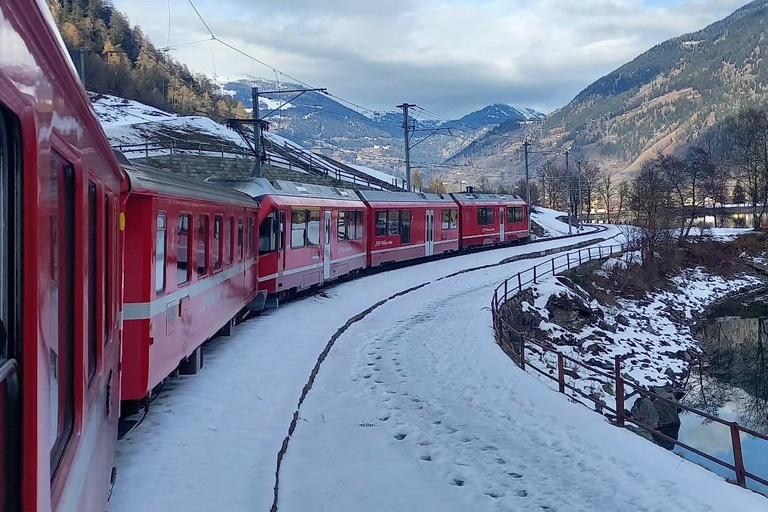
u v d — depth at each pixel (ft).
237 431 31.14
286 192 63.21
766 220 249.55
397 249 99.55
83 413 11.91
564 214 288.30
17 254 7.11
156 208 27.07
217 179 61.05
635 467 31.42
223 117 264.93
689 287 150.10
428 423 37.45
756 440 65.67
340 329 59.57
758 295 150.71
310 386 42.88
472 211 129.80
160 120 190.70
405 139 128.67
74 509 10.91
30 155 7.25
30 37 7.36
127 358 25.94
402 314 71.26
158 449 26.73
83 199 12.14
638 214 216.54
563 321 98.07
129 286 25.93
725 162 274.36
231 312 45.32
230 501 24.04
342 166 236.84
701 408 79.71
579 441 34.86
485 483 29.58
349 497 27.40
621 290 129.39
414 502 27.35
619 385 39.63
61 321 10.30
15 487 7.16
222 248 41.55
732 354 105.50
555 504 27.55
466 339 59.98
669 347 104.88
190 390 34.53
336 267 77.00
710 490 28.94
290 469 30.07
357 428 36.01
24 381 7.23
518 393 43.19
